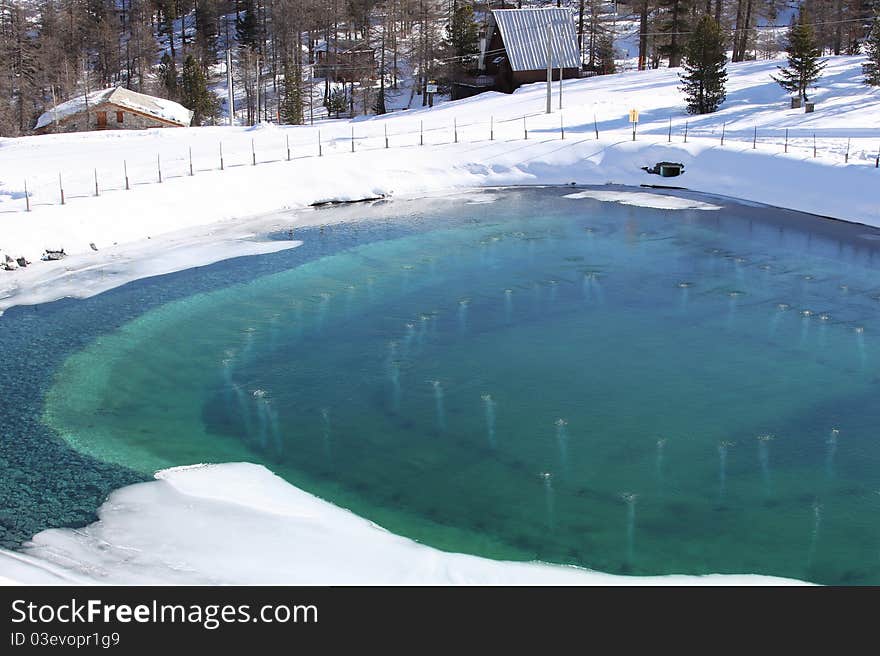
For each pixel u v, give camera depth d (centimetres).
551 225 3338
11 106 9075
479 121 5350
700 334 2194
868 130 4047
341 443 1670
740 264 2777
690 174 3981
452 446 1653
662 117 5003
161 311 2417
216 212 3503
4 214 3020
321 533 1335
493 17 7150
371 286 2623
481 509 1430
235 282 2672
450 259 2894
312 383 1950
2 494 1463
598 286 2586
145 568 1227
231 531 1335
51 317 2373
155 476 1530
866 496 1461
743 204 3625
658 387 1895
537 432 1702
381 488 1499
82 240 3014
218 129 5575
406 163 4212
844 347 2095
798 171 3622
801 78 4872
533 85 6769
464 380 1948
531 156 4300
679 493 1475
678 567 1260
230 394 1900
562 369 1997
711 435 1678
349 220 3488
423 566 1246
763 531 1359
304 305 2462
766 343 2128
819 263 2766
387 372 2002
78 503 1432
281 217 3562
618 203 3700
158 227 3269
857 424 1712
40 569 1220
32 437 1689
